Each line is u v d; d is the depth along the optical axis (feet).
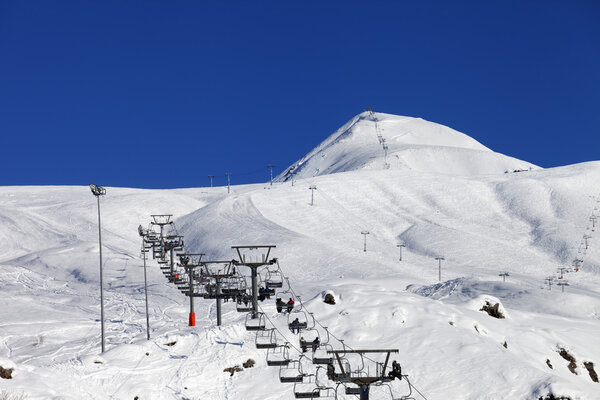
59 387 122.11
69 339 198.29
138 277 363.97
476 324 183.93
